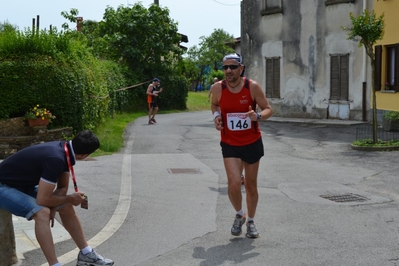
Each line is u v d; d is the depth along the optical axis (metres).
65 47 14.77
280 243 5.95
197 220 7.03
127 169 11.00
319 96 21.48
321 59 21.30
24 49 13.70
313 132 17.67
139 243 6.07
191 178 10.05
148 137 17.22
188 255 5.59
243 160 5.99
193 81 61.59
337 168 10.92
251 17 24.44
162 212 7.50
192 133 18.44
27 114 13.05
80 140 4.69
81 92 14.47
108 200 8.25
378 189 8.89
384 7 18.14
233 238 6.18
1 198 4.64
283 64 23.03
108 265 5.11
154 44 32.06
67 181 4.87
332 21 20.67
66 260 5.49
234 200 6.02
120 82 27.89
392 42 17.77
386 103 18.23
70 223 5.05
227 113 5.92
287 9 22.67
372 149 13.20
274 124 20.84
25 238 6.26
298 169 10.88
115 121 22.39
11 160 4.68
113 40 31.34
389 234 6.25
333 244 5.88
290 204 7.88
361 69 19.64
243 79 5.89
